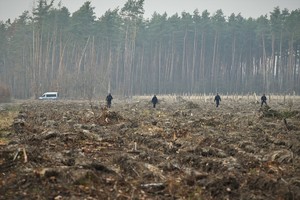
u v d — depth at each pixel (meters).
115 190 20.75
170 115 65.69
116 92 189.38
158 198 19.88
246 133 42.41
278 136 39.53
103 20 195.75
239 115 66.75
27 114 64.06
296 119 55.22
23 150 25.55
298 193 20.36
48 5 170.75
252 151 32.06
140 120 55.00
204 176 23.56
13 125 43.94
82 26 186.50
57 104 106.06
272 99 148.50
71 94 165.12
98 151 30.94
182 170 25.41
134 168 24.88
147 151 31.23
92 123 50.06
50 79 178.88
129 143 35.47
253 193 20.84
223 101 135.50
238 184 21.98
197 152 30.83
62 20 195.50
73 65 199.62
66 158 26.38
